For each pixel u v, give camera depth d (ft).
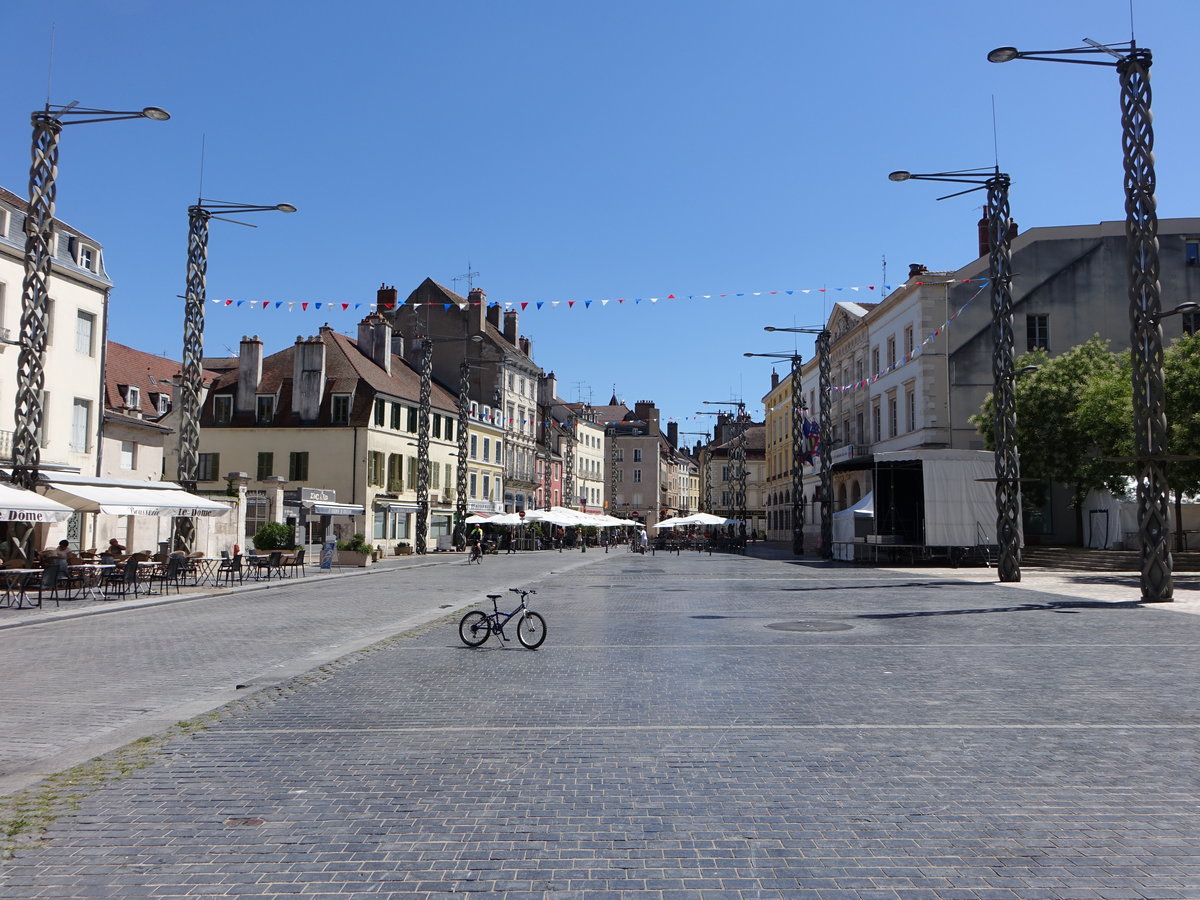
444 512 197.16
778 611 57.88
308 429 164.96
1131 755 21.76
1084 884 14.25
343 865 15.17
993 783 19.53
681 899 13.83
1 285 95.91
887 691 29.96
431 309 225.76
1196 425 90.43
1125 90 63.72
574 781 19.84
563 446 290.35
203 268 89.71
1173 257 139.64
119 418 113.80
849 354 194.08
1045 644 41.57
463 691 30.30
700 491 465.47
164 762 21.54
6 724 26.18
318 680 32.63
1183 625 49.26
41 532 94.63
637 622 51.42
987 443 124.16
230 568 85.40
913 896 13.88
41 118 71.15
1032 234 141.90
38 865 15.23
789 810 17.84
